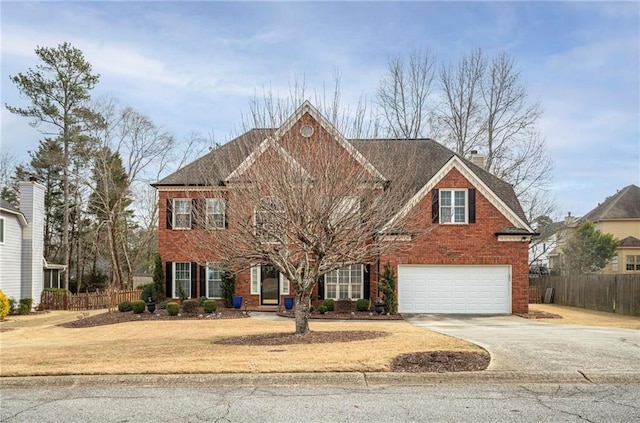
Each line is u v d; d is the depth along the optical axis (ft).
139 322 73.72
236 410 27.14
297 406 27.66
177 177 89.35
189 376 33.32
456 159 80.38
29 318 88.33
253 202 44.86
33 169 161.17
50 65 138.92
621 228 160.45
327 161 43.29
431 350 39.19
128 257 149.48
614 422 24.77
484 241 79.77
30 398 30.25
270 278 87.86
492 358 36.60
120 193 141.69
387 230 47.09
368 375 32.96
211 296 89.35
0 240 92.84
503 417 25.55
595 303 92.99
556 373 32.81
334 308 81.71
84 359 38.47
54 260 163.43
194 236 55.31
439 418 25.48
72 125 140.05
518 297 79.36
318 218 42.50
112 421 25.84
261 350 40.27
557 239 153.28
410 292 79.97
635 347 41.70
